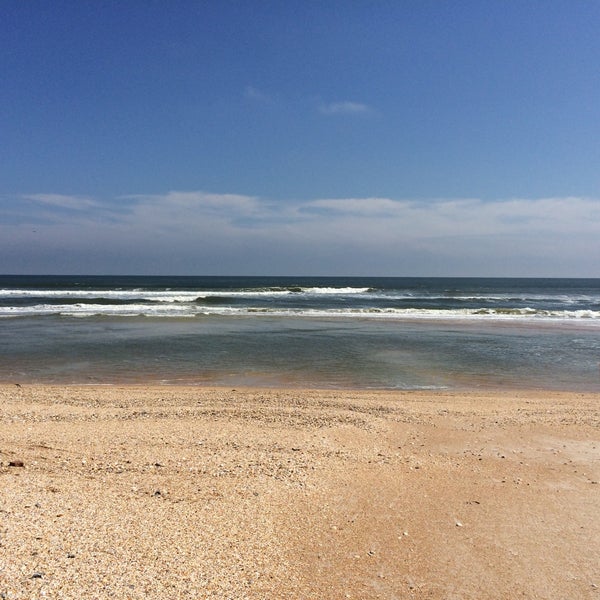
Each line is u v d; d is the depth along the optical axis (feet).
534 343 76.13
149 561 14.64
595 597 14.92
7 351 63.98
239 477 22.65
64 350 65.10
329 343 73.56
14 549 14.32
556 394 45.78
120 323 94.48
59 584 12.91
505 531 18.83
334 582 14.85
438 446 29.43
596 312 128.16
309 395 42.57
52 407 35.65
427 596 14.56
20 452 24.63
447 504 21.06
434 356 64.64
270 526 17.95
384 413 36.42
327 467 24.71
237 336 79.51
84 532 15.97
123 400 38.83
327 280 576.61
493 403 40.88
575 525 19.48
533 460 27.20
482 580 15.56
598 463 26.84
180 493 20.34
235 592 13.66
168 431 29.91
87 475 21.85
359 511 19.93
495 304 165.68
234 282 422.41
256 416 34.32
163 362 58.23
